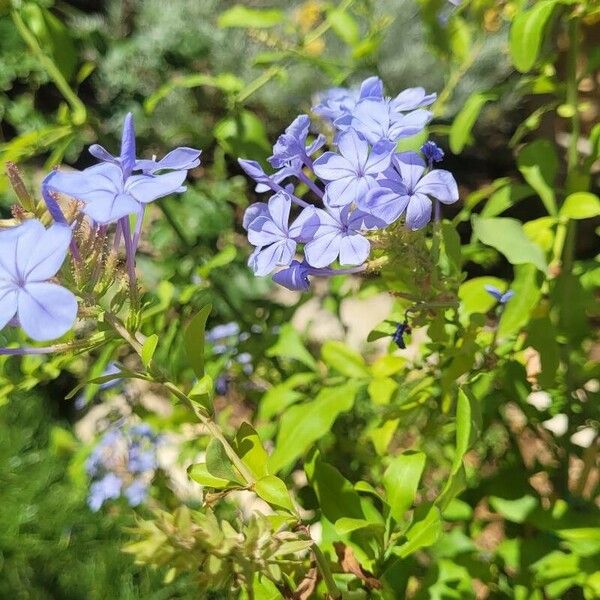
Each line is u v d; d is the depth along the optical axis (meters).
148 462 0.44
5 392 0.28
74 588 0.48
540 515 0.24
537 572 0.23
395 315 0.26
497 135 0.96
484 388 0.25
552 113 0.45
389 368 0.27
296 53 0.34
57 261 0.15
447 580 0.23
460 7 0.31
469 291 0.27
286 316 0.35
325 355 0.28
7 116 0.89
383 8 0.85
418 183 0.18
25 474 0.55
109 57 0.90
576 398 0.28
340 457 0.33
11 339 0.58
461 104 0.87
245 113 0.33
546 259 0.26
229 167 0.87
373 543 0.23
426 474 0.35
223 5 0.95
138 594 0.46
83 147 0.90
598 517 0.24
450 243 0.22
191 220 0.59
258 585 0.20
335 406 0.24
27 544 0.51
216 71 0.92
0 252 0.15
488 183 0.93
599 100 0.37
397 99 0.20
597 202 0.25
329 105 0.22
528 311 0.24
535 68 0.29
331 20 0.34
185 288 0.34
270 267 0.19
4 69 0.85
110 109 0.94
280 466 0.23
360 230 0.19
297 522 0.18
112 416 0.42
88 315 0.18
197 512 0.17
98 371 0.30
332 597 0.18
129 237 0.18
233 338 0.37
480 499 0.26
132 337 0.18
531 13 0.23
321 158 0.18
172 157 0.17
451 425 0.26
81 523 0.51
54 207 0.16
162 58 0.92
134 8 1.00
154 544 0.15
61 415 0.64
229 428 0.41
